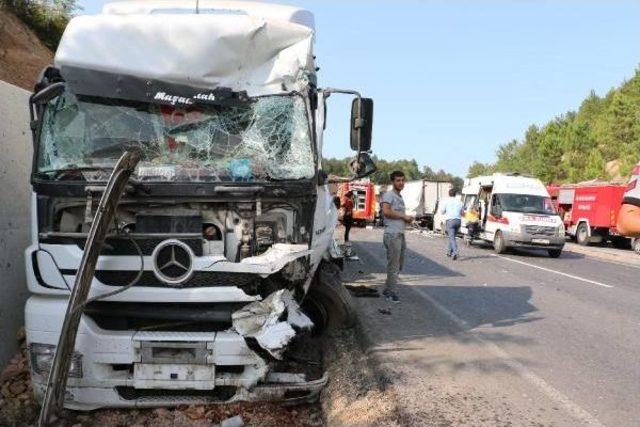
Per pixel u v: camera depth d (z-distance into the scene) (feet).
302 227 15.72
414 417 15.35
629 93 186.80
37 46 47.16
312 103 16.20
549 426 15.20
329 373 18.90
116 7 19.33
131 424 15.30
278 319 14.89
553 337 24.59
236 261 15.42
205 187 15.05
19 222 20.53
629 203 72.64
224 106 16.05
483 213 70.79
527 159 264.52
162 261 14.71
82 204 15.11
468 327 25.66
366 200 111.86
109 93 15.66
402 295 32.45
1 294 18.89
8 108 19.94
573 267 53.57
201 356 14.56
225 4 19.31
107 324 15.17
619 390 18.26
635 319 29.19
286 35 16.29
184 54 15.92
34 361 14.66
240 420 15.42
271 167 15.67
